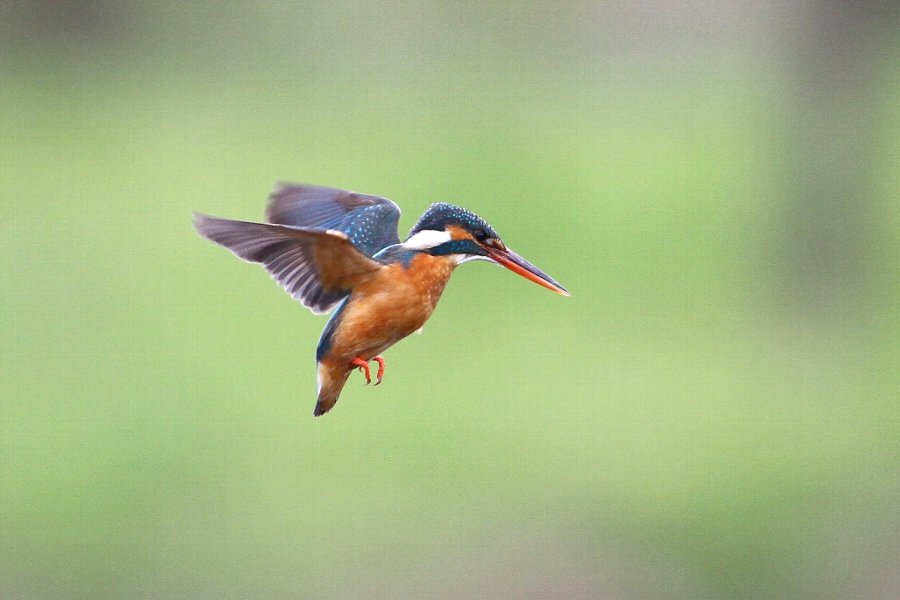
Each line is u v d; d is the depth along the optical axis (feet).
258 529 38.75
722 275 61.67
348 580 36.55
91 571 36.96
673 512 39.27
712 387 48.24
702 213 69.72
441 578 36.68
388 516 39.29
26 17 110.11
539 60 106.93
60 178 75.82
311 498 40.37
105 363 49.26
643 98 99.45
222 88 101.30
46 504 39.17
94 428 44.34
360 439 44.06
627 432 44.86
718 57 103.71
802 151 60.59
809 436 44.37
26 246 63.00
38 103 96.12
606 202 71.92
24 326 52.60
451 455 43.11
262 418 45.37
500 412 46.14
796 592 35.91
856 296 59.98
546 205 72.23
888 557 37.19
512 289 60.44
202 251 62.95
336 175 75.56
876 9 57.52
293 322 54.34
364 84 102.53
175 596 36.14
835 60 59.00
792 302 59.47
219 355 50.42
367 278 19.29
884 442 43.62
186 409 45.03
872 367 51.26
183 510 39.17
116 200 71.20
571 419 45.39
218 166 78.84
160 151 82.07
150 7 111.65
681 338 54.24
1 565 36.86
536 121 91.40
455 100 97.40
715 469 41.65
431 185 74.02
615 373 49.85
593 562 37.17
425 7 109.29
